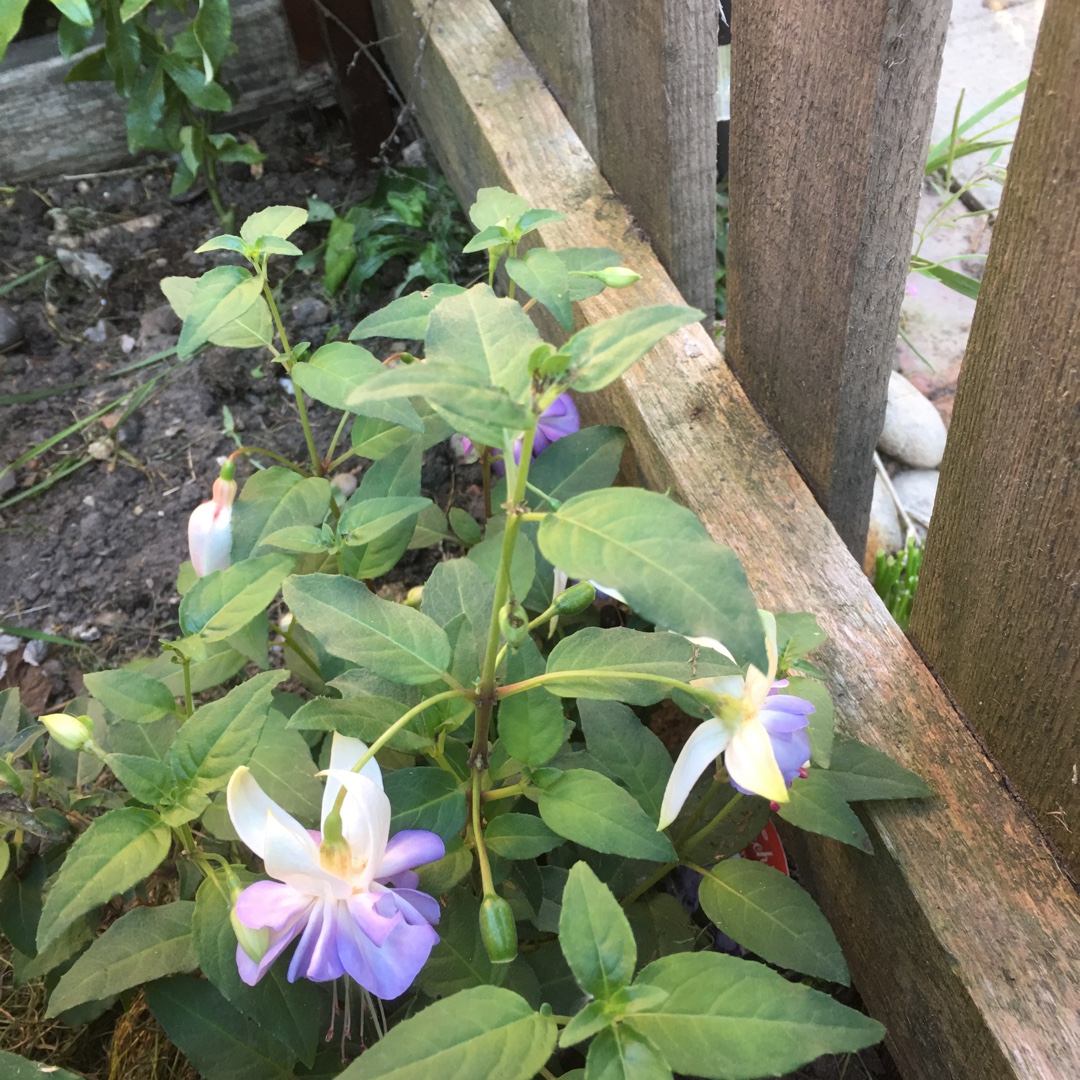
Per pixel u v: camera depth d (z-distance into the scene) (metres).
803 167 0.42
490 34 0.71
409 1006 0.42
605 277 0.43
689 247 0.58
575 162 0.64
